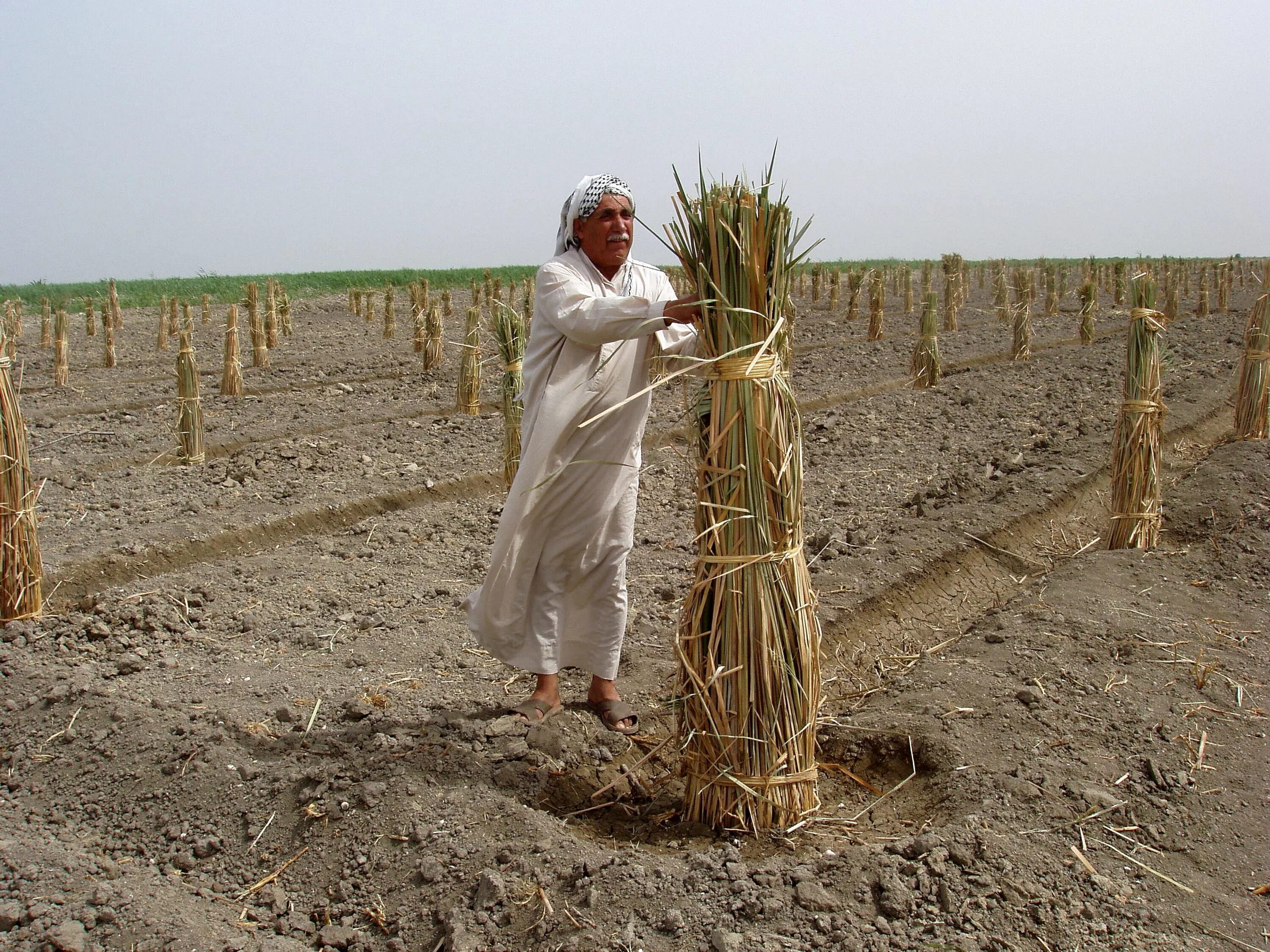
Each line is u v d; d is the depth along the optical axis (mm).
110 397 11188
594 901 2469
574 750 3305
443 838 2768
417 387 12000
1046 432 8445
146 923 2484
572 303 2873
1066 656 3943
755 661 2699
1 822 3057
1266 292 6848
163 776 3188
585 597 3416
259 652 4324
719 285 2568
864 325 18719
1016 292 14414
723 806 2805
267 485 7020
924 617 4785
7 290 31625
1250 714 3547
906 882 2521
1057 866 2645
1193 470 6539
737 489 2645
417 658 4195
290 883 2740
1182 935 2445
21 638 4230
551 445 3035
